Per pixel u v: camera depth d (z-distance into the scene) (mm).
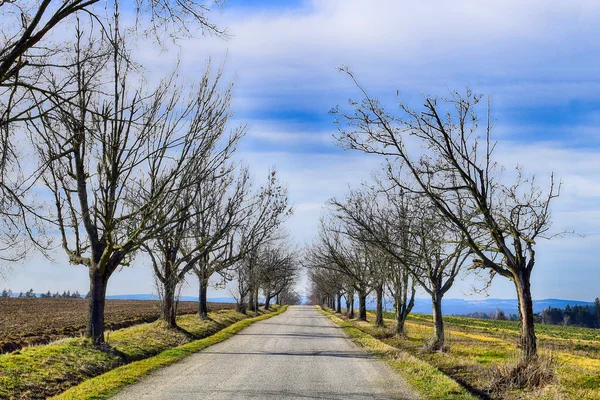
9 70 8391
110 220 17250
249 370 15070
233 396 10984
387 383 13117
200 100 19250
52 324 28484
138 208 19016
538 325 89562
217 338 25828
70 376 12852
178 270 27516
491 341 31625
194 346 21141
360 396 11344
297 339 27062
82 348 15898
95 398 10461
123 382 12312
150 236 18125
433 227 19234
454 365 17219
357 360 18156
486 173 14211
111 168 17266
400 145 14977
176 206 24484
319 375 14414
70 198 17609
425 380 13523
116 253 17938
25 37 8047
